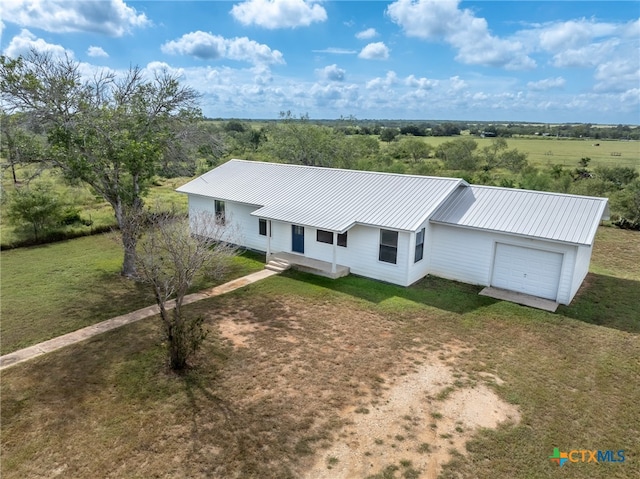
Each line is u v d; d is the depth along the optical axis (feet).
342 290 54.24
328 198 64.54
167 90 58.34
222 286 56.03
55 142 52.70
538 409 31.32
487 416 30.50
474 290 54.34
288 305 49.85
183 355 35.94
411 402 32.01
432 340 41.57
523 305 49.80
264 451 27.12
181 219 54.95
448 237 57.26
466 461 26.40
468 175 144.77
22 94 50.75
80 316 47.39
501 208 56.08
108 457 26.76
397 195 61.26
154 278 38.14
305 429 29.07
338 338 41.96
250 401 32.09
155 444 27.81
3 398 32.71
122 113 55.26
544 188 113.70
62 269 63.16
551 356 38.78
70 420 30.17
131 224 53.21
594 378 35.37
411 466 25.95
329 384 34.27
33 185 85.05
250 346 40.32
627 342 41.42
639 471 25.81
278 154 145.07
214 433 28.71
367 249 57.93
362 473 25.41
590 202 53.47
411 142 212.64
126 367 36.86
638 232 89.40
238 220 72.84
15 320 46.29
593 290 54.90
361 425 29.48
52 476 25.44
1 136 52.31
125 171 57.41
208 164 121.90
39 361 38.01
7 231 78.84
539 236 49.49
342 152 149.79
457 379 35.01
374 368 36.60
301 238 64.95
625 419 30.35
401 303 50.21
